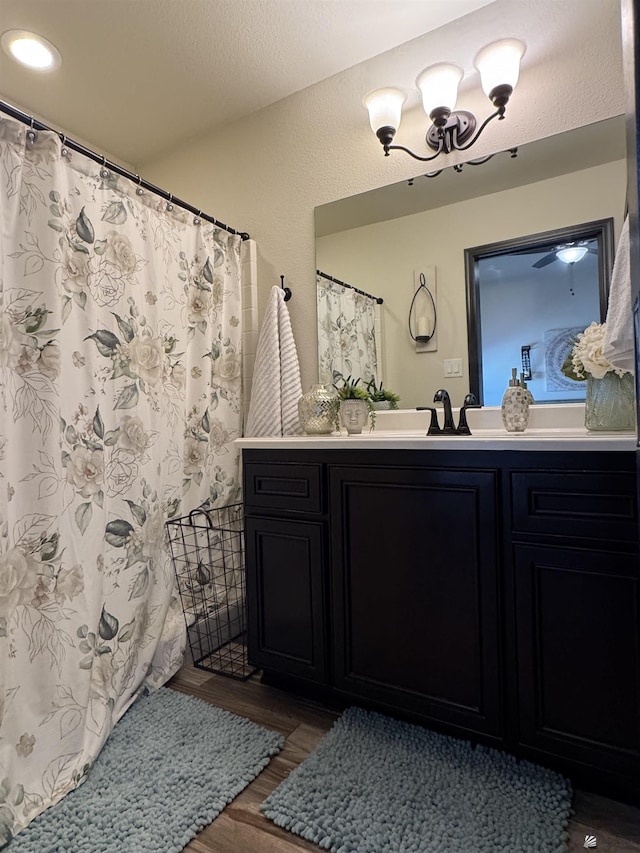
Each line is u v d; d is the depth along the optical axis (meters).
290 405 1.89
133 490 1.58
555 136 1.57
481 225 1.69
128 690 1.51
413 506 1.28
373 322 1.89
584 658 1.07
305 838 1.01
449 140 1.72
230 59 1.82
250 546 1.59
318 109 1.98
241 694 1.58
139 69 1.85
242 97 2.04
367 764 1.21
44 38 1.69
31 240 1.27
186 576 1.82
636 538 1.01
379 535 1.33
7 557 1.17
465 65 1.67
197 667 1.76
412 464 1.28
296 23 1.66
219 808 1.09
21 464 1.23
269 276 2.12
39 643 1.22
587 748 1.06
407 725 1.37
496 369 1.67
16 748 1.14
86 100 2.02
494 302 1.67
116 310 1.55
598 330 1.30
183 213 1.85
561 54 1.55
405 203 1.82
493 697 1.17
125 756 1.26
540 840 0.98
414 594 1.28
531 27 1.58
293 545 1.49
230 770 1.21
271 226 2.11
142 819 1.06
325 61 1.85
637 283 0.76
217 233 2.01
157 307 1.71
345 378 1.94
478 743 1.27
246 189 2.17
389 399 1.85
